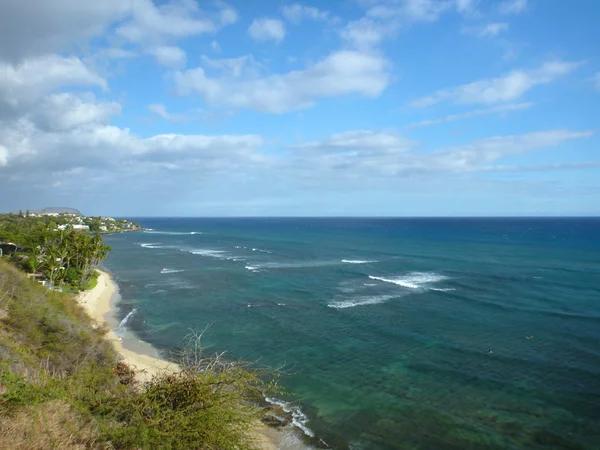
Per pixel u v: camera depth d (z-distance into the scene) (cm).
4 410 716
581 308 3691
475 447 1633
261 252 8781
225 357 2592
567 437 1691
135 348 2755
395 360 2528
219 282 5181
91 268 5138
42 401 801
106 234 15688
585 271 5712
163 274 5859
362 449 1616
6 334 1322
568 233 14950
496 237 12875
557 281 4981
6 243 6400
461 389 2128
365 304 3928
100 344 1952
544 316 3444
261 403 1927
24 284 2150
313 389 2138
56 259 4503
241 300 4181
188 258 7769
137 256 8119
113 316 3641
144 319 3531
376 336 2986
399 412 1900
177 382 931
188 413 869
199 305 4000
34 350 1365
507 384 2173
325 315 3562
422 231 17250
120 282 5269
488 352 2634
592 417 1838
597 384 2156
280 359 2561
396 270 5991
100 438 775
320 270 6056
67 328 1761
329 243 11094
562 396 2034
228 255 8250
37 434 691
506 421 1817
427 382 2212
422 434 1723
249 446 1004
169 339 2978
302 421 1811
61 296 2814
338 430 1748
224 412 884
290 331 3123
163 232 17712
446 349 2703
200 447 836
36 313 1697
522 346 2734
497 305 3819
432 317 3456
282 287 4809
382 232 16638
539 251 8356
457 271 5834
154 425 832
